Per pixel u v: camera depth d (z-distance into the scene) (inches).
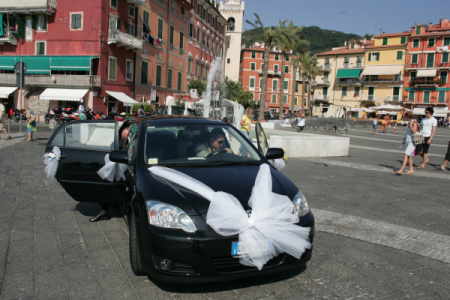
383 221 201.8
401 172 355.3
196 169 140.0
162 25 1475.1
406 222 200.7
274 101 2928.2
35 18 1150.3
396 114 2444.6
